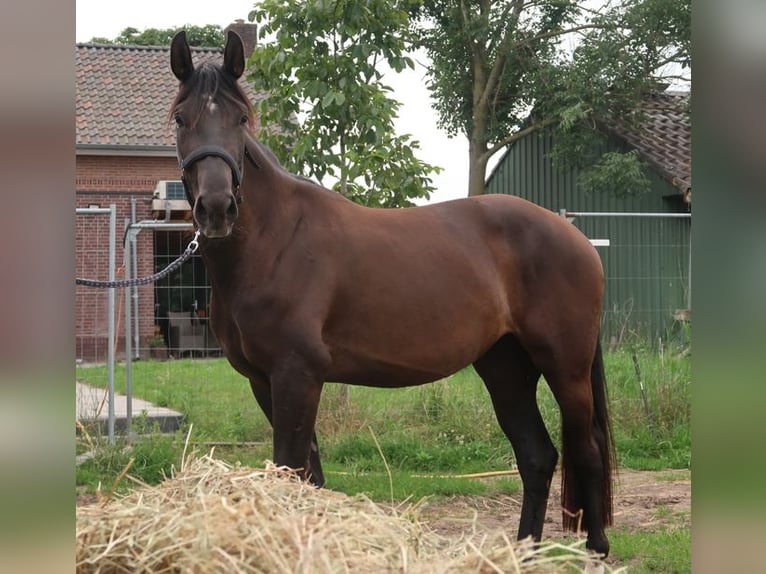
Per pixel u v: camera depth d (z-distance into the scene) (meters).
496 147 19.80
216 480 2.11
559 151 17.92
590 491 3.83
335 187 6.77
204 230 3.09
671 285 9.80
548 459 3.97
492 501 5.25
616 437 6.86
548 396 6.99
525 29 19.47
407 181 6.71
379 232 3.67
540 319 3.85
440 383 7.23
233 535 1.71
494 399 4.10
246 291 3.36
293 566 1.65
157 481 5.47
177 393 8.32
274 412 3.38
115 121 15.96
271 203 3.43
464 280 3.74
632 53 17.78
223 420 6.96
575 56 18.20
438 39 19.92
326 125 6.67
